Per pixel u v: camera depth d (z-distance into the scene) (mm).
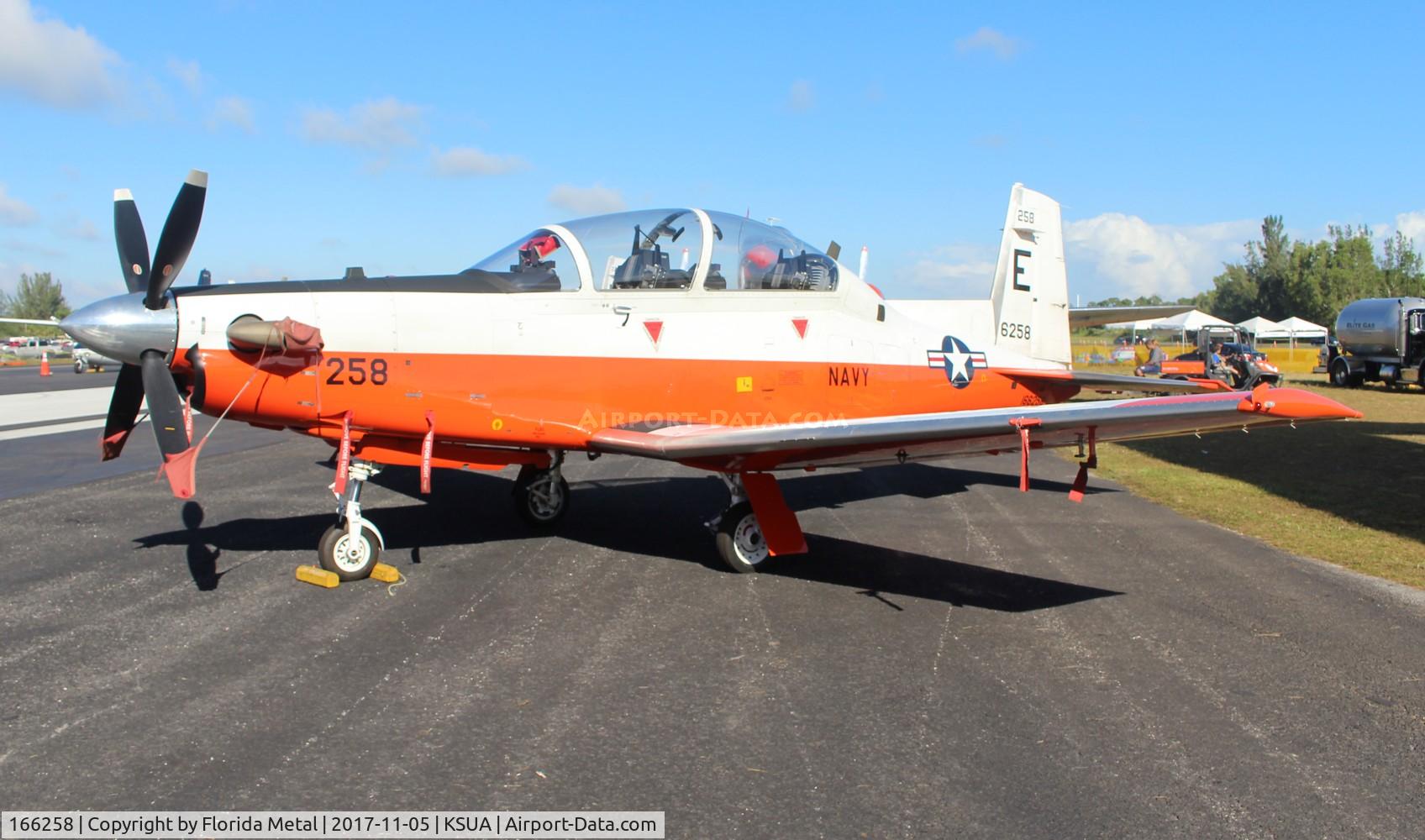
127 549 6055
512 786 2967
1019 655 4262
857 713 3584
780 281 6809
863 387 7250
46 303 87938
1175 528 7156
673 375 6254
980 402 8289
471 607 4891
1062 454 12062
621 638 4453
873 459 5754
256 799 2857
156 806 2803
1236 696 3787
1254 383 26453
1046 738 3367
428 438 5539
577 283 5992
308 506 7570
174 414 5074
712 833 2695
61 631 4402
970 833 2707
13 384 24297
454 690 3752
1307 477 9789
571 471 9836
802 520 7465
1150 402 4695
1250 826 2771
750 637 4492
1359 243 69375
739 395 6551
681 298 6352
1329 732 3445
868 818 2789
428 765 3102
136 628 4453
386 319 5410
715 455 5391
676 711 3580
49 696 3625
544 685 3822
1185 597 5230
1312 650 4344
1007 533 6965
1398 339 24125
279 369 5199
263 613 4719
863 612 4918
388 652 4188
